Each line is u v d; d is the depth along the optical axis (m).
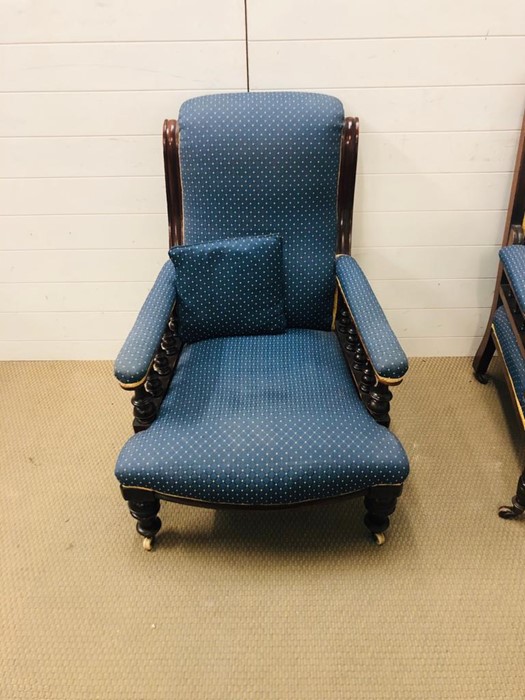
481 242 1.69
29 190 1.61
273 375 1.25
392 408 1.74
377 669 1.09
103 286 1.82
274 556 1.30
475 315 1.86
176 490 1.08
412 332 1.91
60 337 1.95
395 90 1.43
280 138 1.27
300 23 1.34
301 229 1.36
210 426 1.11
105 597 1.23
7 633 1.16
